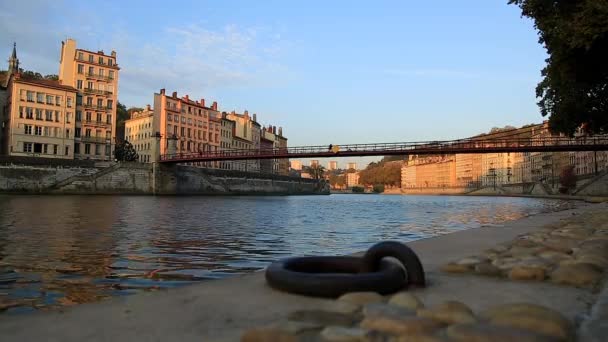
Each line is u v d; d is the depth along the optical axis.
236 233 20.36
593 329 3.83
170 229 21.55
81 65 81.44
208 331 3.97
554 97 27.14
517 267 6.41
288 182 119.25
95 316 4.46
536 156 131.62
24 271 10.67
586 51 16.59
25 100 72.38
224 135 119.31
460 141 67.38
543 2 17.91
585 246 8.61
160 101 98.62
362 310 4.37
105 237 17.80
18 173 59.78
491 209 48.69
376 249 6.06
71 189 64.81
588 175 89.81
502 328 3.52
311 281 5.24
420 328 3.63
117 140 97.38
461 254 9.01
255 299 5.13
